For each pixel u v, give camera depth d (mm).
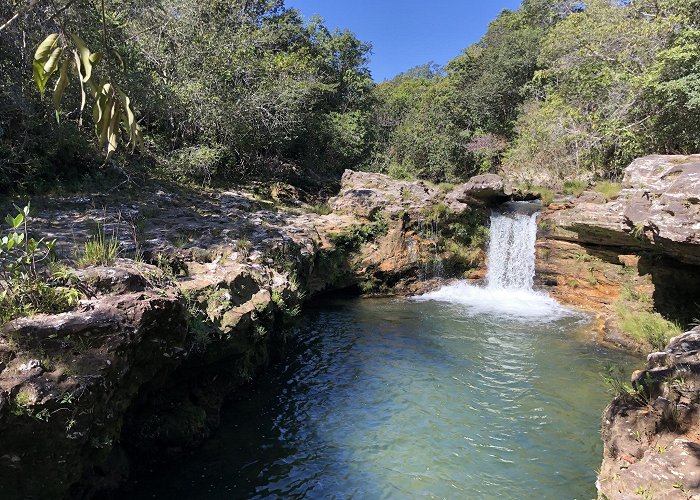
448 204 16516
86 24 9648
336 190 22234
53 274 4324
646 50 15742
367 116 29422
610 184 14211
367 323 11781
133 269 5129
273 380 8227
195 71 16781
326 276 13867
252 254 8844
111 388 4020
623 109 15820
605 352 9867
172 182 14938
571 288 13844
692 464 3828
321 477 5621
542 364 9203
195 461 5711
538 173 20266
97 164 12766
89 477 4504
